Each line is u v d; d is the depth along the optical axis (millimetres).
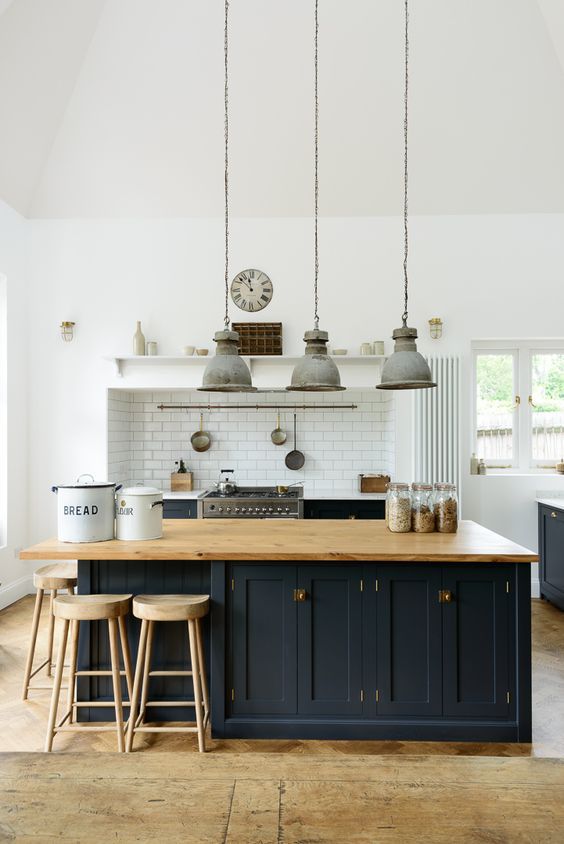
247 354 5855
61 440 6000
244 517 5715
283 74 5105
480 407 6242
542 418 6238
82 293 6035
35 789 1439
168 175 5738
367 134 5445
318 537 3479
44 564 6031
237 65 5055
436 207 5875
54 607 3078
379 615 3174
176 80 5145
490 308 5906
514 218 5898
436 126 5383
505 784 1473
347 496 5828
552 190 5742
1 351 5617
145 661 3172
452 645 3168
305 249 5969
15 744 3133
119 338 6008
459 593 3180
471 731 3139
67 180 5777
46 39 4672
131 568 3410
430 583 3174
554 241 5879
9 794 1420
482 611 3176
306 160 5617
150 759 1581
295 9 4738
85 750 3074
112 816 1334
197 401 6551
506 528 5973
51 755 1597
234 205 5918
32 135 5301
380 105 5270
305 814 1343
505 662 3162
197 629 3109
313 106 5281
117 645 3371
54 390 6016
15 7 4324
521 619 3131
